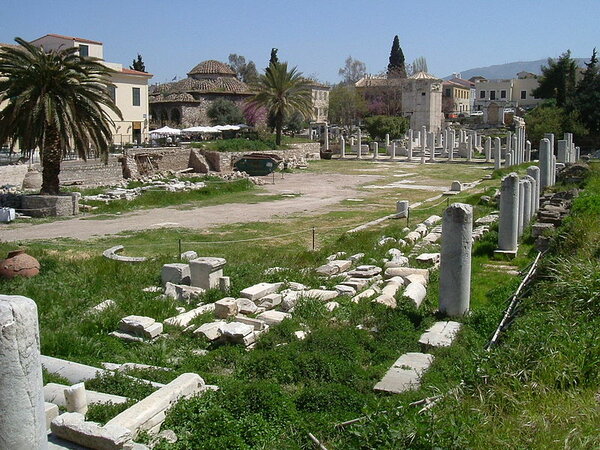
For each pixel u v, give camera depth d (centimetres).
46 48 5938
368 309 1345
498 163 5959
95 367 1029
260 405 841
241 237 2684
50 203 3291
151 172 5256
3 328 525
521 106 12762
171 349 1169
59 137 3272
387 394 922
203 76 8931
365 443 691
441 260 1303
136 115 6438
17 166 3988
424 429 679
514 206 1898
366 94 11931
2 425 532
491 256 1925
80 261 2000
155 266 1933
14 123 3055
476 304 1422
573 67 9806
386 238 2334
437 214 3206
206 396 858
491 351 924
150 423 784
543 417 694
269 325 1287
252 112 8312
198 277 1603
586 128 7706
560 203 2428
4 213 3089
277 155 6291
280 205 3756
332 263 1855
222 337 1198
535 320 1034
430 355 1062
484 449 642
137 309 1412
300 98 6800
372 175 5697
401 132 9156
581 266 1259
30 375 545
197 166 5719
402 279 1611
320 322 1297
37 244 2470
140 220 3183
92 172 4538
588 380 799
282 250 2344
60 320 1344
